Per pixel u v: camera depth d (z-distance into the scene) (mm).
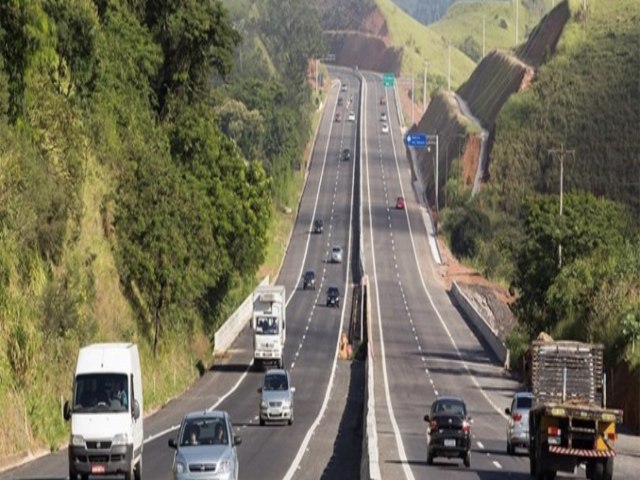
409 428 139750
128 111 189750
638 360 158750
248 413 152625
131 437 86000
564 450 89938
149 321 175875
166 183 177750
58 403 122125
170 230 175750
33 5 134000
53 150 148750
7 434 107250
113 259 168125
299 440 120562
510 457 113688
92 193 165375
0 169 126688
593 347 96875
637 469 104500
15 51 134250
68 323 130500
